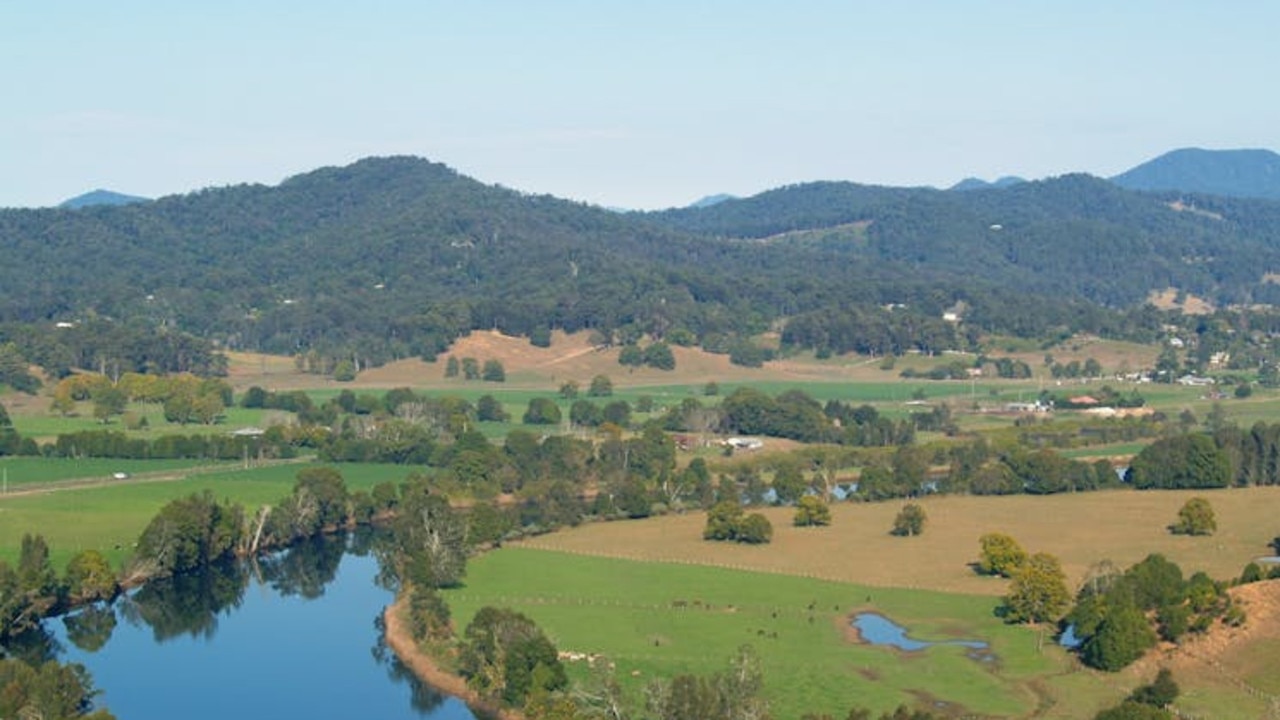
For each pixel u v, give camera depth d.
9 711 185.38
